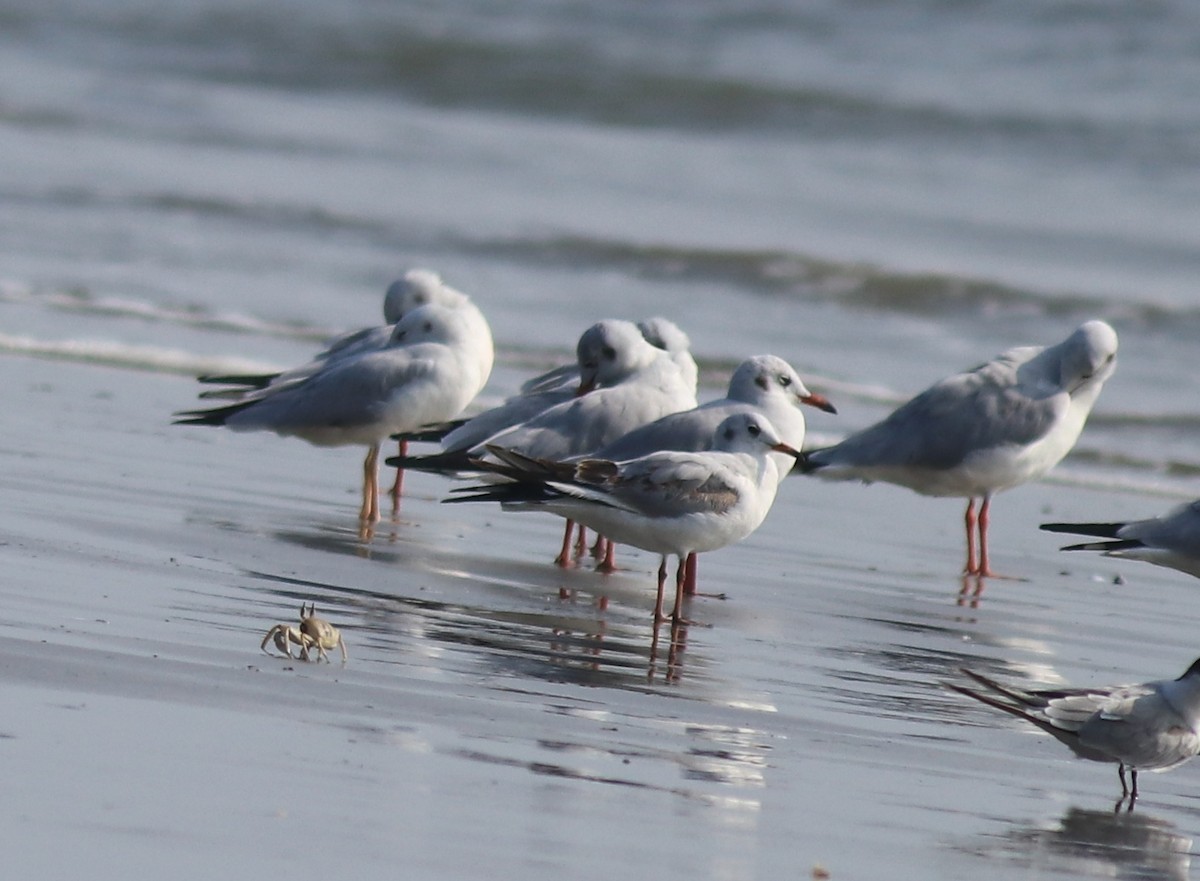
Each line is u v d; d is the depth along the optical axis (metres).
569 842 7.49
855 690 10.82
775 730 9.73
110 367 21.14
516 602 12.39
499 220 31.91
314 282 27.72
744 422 12.38
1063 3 43.28
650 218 32.62
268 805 7.55
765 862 7.55
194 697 8.96
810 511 17.41
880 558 15.39
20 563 11.52
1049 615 13.58
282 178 35.06
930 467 15.45
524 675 10.28
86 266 27.36
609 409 13.98
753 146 38.94
